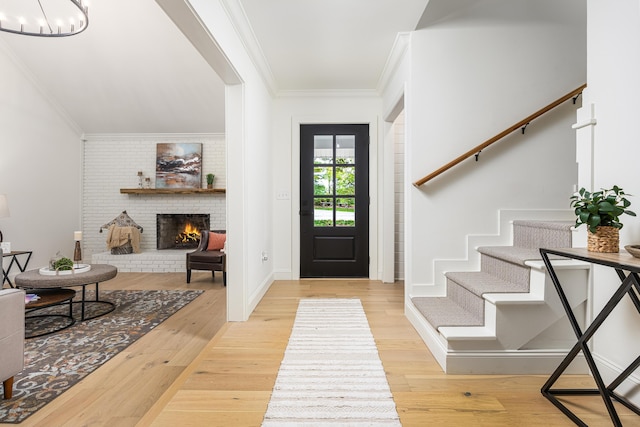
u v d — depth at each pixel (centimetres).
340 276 450
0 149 438
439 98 275
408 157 282
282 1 247
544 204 274
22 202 471
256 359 210
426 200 274
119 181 592
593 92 176
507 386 177
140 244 591
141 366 208
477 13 276
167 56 442
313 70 372
